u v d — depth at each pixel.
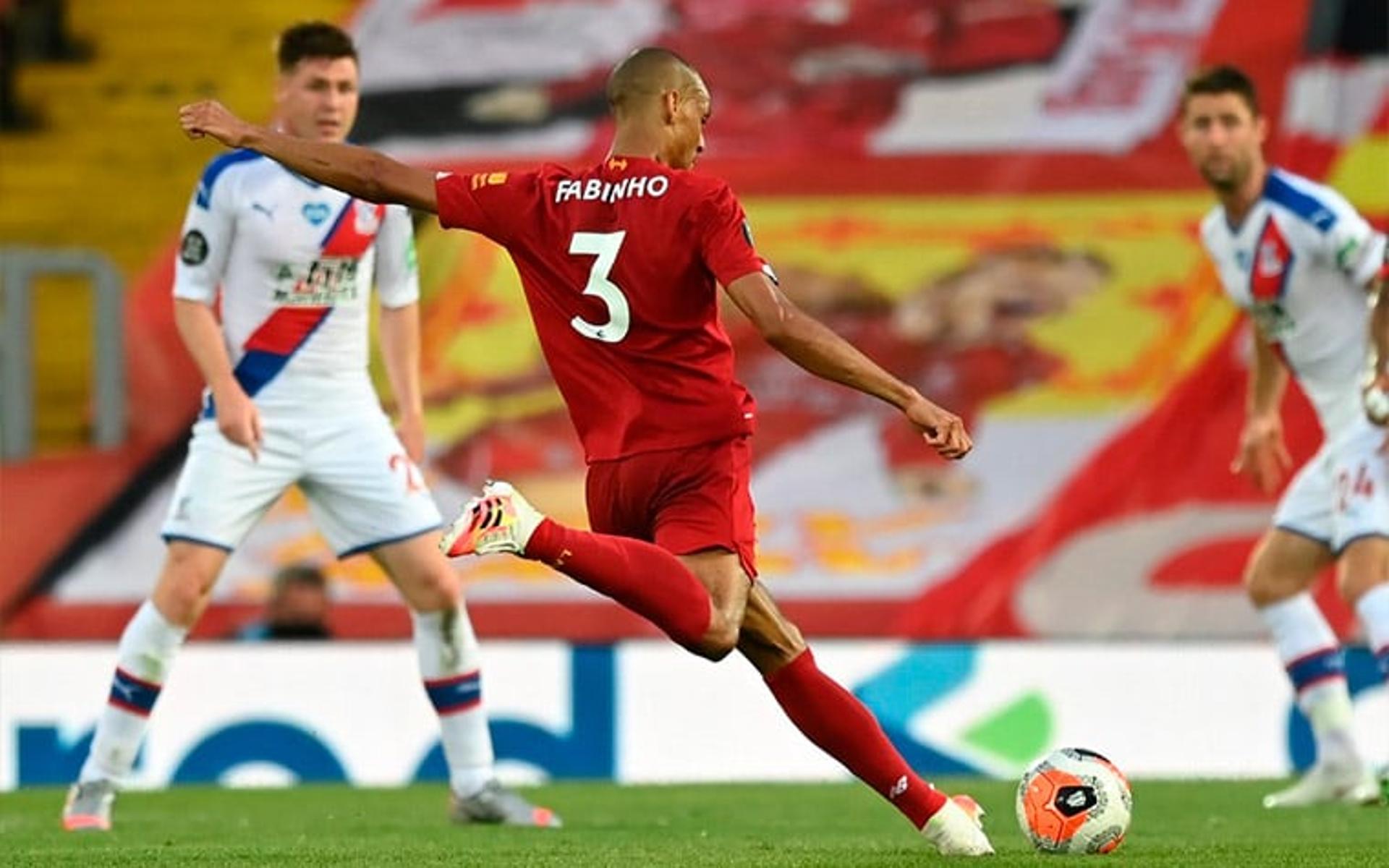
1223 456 40.19
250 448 24.56
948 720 35.28
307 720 35.50
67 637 40.06
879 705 35.31
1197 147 28.20
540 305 18.69
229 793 32.66
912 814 19.12
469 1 44.81
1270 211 28.23
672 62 18.77
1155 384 41.16
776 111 43.81
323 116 24.91
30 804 30.53
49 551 40.66
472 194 18.55
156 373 41.97
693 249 17.92
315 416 25.39
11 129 44.69
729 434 18.42
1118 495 40.25
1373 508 27.92
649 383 18.34
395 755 35.41
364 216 25.17
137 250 43.75
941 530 40.22
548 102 44.12
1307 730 35.09
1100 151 43.03
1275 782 33.12
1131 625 38.97
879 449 41.25
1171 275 41.97
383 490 25.41
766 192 43.28
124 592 40.38
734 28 44.28
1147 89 43.38
